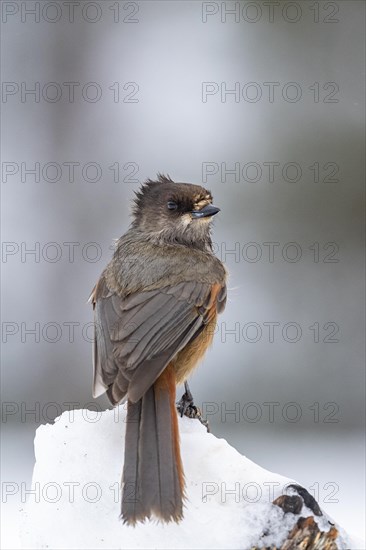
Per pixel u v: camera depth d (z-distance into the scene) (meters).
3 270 14.42
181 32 15.98
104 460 6.44
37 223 14.77
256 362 13.95
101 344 7.49
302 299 14.61
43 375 13.65
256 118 15.52
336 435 13.02
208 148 15.33
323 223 15.05
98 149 15.22
